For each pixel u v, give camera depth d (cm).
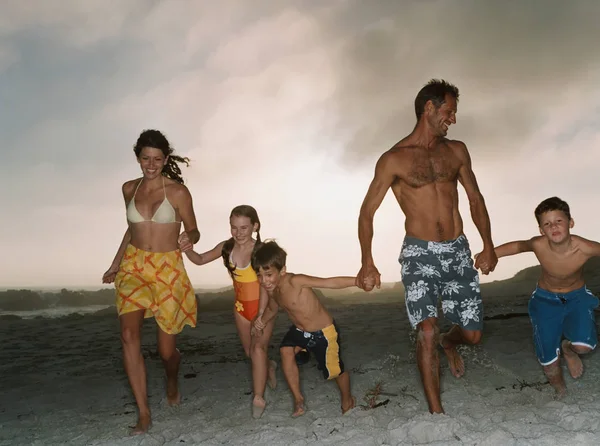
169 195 507
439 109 448
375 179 459
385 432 399
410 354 743
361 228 455
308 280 458
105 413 549
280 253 461
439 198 452
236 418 493
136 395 466
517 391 509
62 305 2531
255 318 496
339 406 507
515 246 488
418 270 447
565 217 452
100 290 2661
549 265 466
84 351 953
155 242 502
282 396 559
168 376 548
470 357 671
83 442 451
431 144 459
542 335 477
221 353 866
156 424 478
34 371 787
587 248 454
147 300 483
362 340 888
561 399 462
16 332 1213
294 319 471
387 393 536
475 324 463
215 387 632
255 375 493
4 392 667
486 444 346
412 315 441
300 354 495
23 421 537
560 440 337
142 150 491
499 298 1448
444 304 467
